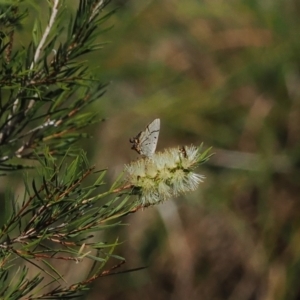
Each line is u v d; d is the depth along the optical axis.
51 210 1.40
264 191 2.99
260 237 2.99
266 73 3.08
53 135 1.55
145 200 1.40
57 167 1.41
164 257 3.02
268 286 2.90
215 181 3.02
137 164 1.40
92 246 1.41
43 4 1.89
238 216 3.01
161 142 3.08
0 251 1.40
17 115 1.52
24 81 1.48
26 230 1.40
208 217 3.03
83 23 1.50
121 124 3.00
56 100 1.54
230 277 3.00
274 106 3.07
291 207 2.99
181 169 1.40
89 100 1.58
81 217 1.41
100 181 1.42
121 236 2.97
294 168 3.00
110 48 3.07
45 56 1.49
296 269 2.89
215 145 3.06
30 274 2.44
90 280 1.42
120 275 3.00
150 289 3.02
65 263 2.66
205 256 3.03
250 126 3.05
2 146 1.53
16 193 2.57
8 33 1.48
